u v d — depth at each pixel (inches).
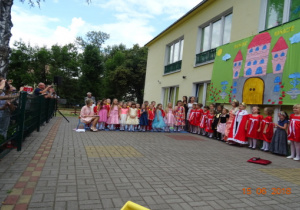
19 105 187.0
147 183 134.0
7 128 164.1
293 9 280.1
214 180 147.9
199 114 401.1
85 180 132.3
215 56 394.3
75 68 1366.9
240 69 335.6
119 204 104.0
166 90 625.6
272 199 122.3
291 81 256.7
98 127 381.4
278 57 276.1
